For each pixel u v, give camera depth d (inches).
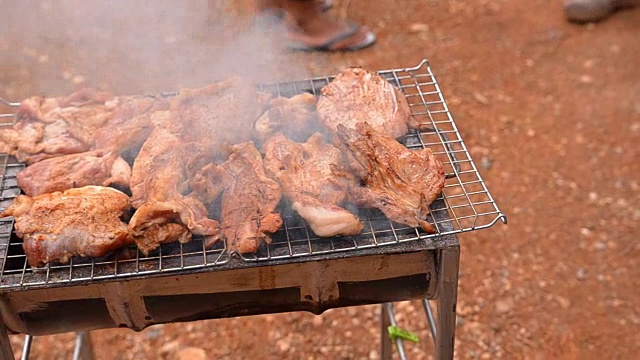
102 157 60.6
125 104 64.2
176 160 59.5
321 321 81.5
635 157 95.7
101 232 55.0
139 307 56.6
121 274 54.3
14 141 61.9
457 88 109.2
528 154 96.9
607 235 87.7
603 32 119.0
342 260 55.6
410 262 56.1
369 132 59.4
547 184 93.2
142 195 58.4
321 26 116.6
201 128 61.4
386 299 58.2
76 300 55.8
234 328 81.2
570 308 81.7
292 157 59.2
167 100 64.8
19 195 58.6
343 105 62.7
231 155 59.4
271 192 57.2
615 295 82.5
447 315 57.8
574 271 84.6
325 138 62.8
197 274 55.3
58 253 54.7
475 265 85.6
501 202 91.4
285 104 63.4
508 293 83.1
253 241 54.7
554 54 115.0
